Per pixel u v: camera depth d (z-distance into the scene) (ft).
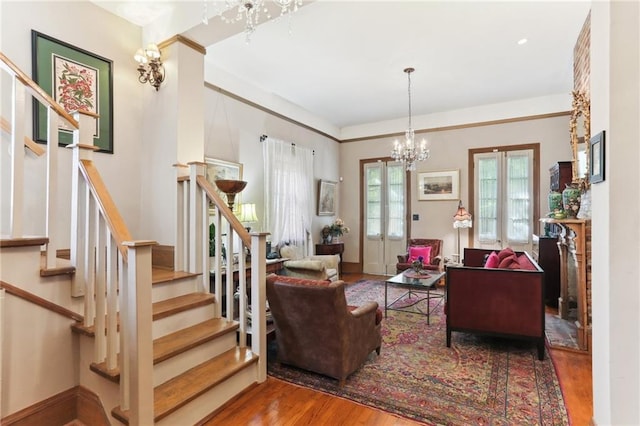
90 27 9.61
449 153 21.59
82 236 6.97
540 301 9.65
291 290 8.20
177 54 10.07
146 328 5.70
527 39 12.51
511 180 19.92
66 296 6.84
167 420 6.10
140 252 5.60
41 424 6.44
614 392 5.03
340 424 6.72
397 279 14.01
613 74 5.03
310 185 21.25
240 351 8.45
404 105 20.31
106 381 6.47
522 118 19.52
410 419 6.85
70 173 9.12
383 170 23.85
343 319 8.02
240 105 16.15
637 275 4.93
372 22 11.38
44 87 8.61
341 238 25.21
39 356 6.45
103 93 9.86
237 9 8.77
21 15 8.25
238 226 8.68
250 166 16.74
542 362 9.47
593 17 5.77
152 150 10.57
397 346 10.73
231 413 7.09
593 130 5.75
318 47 13.15
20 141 6.22
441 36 12.32
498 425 6.63
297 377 8.62
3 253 5.97
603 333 5.33
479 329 10.32
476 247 20.81
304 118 21.08
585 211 11.67
